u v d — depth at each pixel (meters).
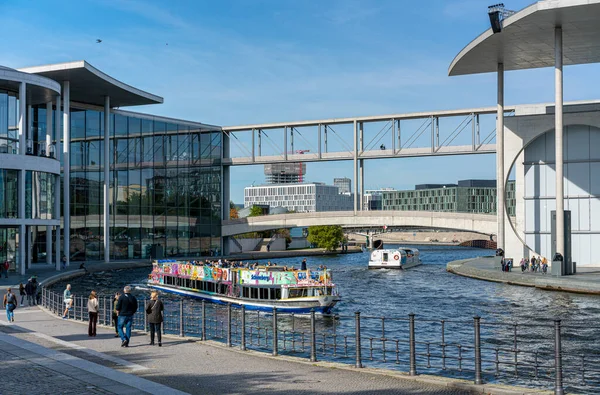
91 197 93.12
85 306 45.34
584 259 72.94
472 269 78.88
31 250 84.31
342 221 110.81
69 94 90.00
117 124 97.50
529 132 75.56
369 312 48.56
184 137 108.38
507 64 79.88
